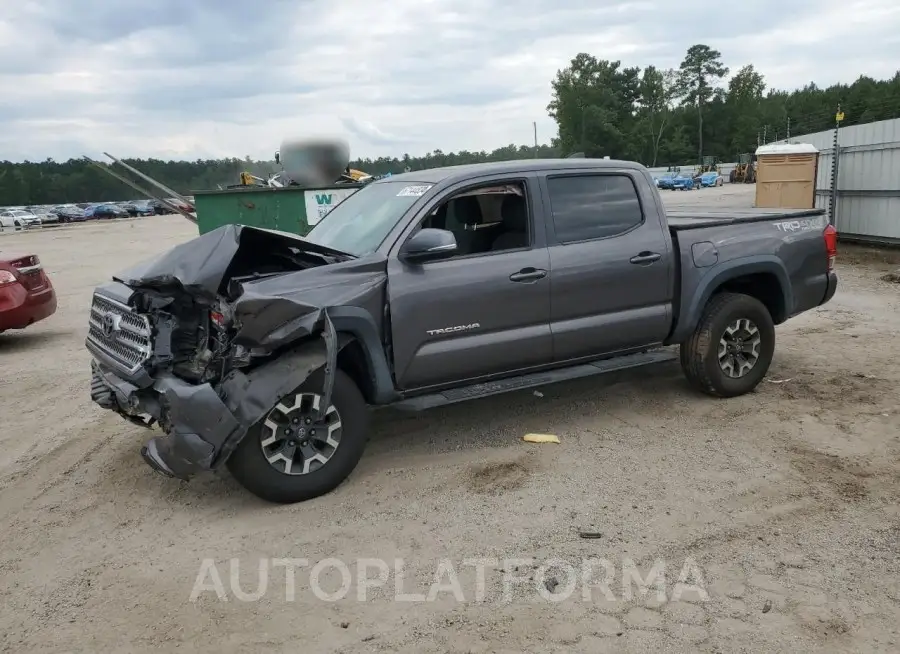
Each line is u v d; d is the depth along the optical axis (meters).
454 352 4.83
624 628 3.16
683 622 3.19
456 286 4.78
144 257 21.56
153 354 4.24
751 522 4.03
